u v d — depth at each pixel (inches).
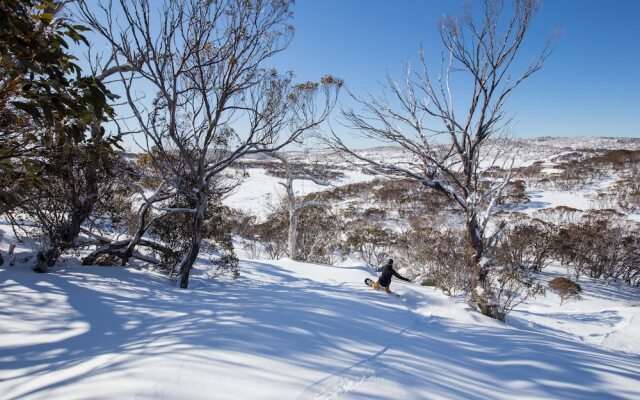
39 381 100.6
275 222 895.7
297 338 137.2
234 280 354.3
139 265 353.4
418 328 212.5
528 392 116.0
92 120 106.6
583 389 121.2
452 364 137.3
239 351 112.1
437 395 103.4
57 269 278.8
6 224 421.7
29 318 168.4
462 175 390.0
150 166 338.6
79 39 100.7
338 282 400.5
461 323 262.1
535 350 168.6
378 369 116.1
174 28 240.4
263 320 158.7
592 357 172.4
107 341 143.3
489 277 360.5
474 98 348.5
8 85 90.3
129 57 232.1
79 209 295.6
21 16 84.7
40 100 90.0
